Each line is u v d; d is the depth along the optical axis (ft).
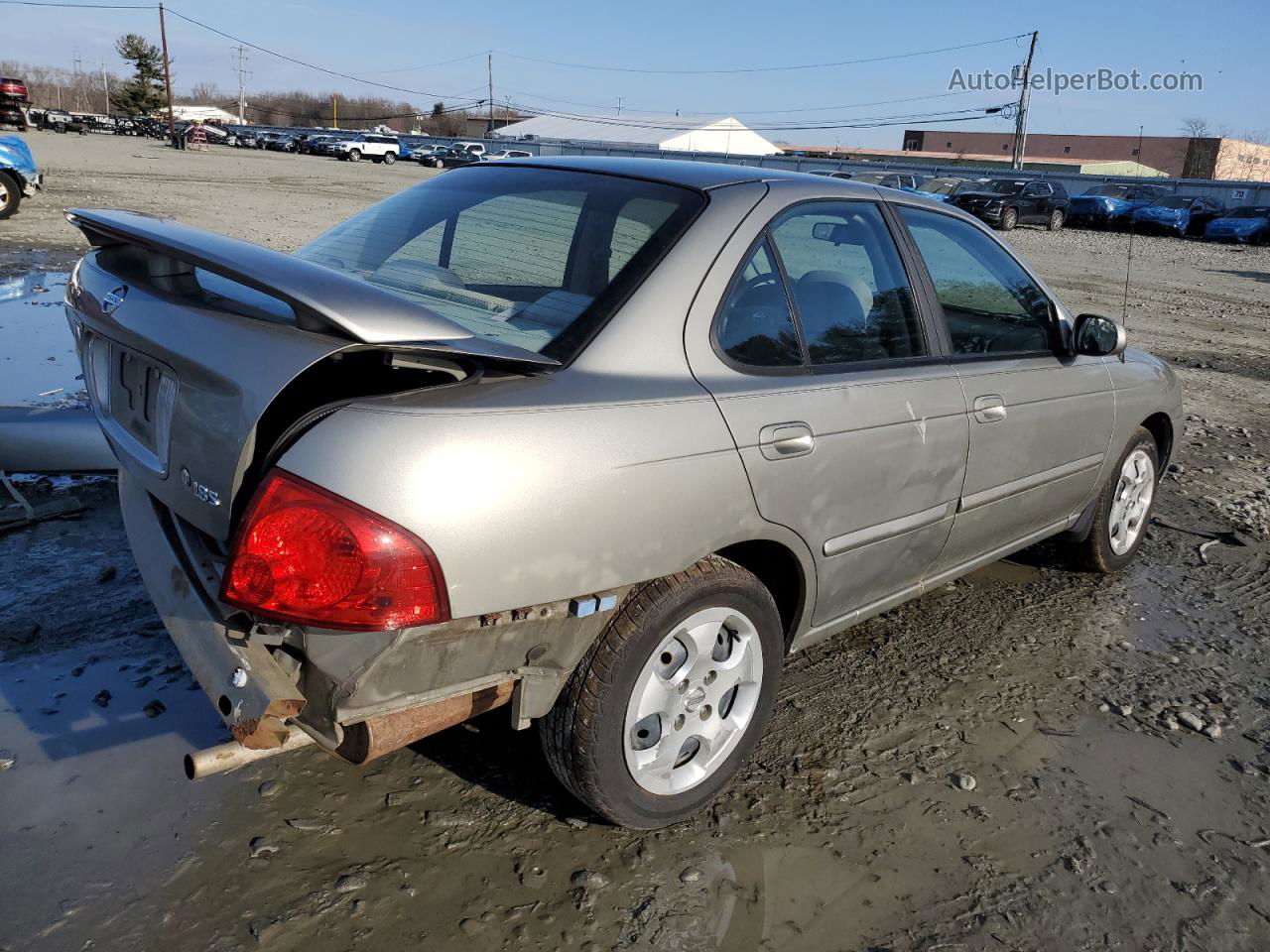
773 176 9.57
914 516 10.06
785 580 9.24
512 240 8.93
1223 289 60.80
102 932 6.96
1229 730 11.12
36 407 14.57
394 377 7.25
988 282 11.60
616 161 10.09
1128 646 12.96
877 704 10.99
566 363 7.45
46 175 73.41
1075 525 14.17
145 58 304.30
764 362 8.61
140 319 7.45
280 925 7.16
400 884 7.67
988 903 8.09
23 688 9.60
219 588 6.71
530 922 7.42
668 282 8.05
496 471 6.48
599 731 7.57
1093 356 13.15
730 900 7.85
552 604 6.99
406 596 6.19
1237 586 15.28
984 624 13.26
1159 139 212.84
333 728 6.52
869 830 8.86
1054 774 9.96
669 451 7.41
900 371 9.93
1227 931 8.04
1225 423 26.27
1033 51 169.48
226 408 6.48
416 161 188.65
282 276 6.29
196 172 97.96
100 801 8.21
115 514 13.76
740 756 8.89
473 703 7.18
